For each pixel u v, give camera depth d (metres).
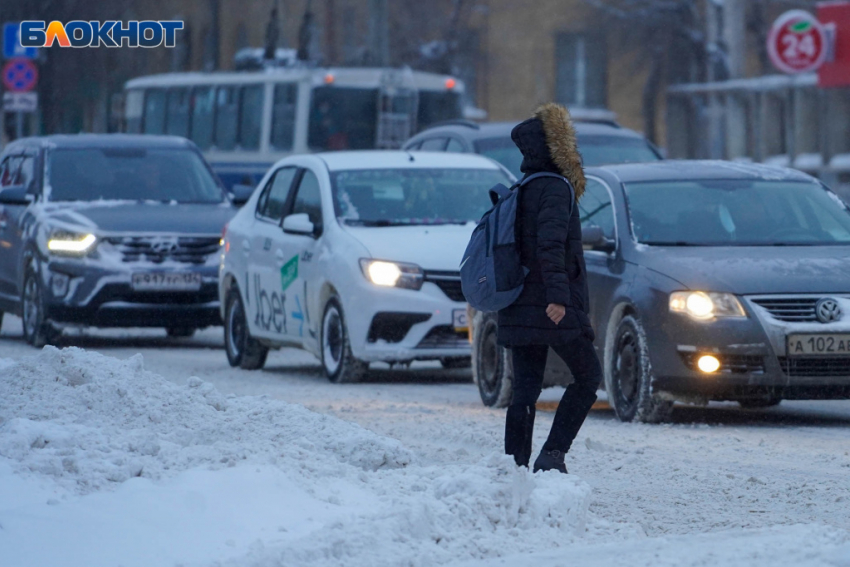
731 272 30.16
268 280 42.22
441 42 149.88
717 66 125.56
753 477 22.97
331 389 37.25
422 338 37.50
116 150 52.94
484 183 41.56
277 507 18.19
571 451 26.00
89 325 47.72
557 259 20.62
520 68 161.38
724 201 33.44
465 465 21.03
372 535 16.47
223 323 45.62
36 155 52.56
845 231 33.22
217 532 17.12
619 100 156.12
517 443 21.34
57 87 138.25
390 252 37.78
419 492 19.03
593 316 32.47
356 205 39.97
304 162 42.81
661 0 145.62
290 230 40.22
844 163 101.19
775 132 108.50
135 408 23.00
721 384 29.53
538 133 21.17
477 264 21.12
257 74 95.62
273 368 44.72
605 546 17.38
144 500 17.98
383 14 109.00
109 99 141.62
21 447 19.75
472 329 34.47
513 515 17.97
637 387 30.70
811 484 22.69
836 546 17.19
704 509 20.69
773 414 32.69
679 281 30.14
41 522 17.03
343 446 21.73
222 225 48.91
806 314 29.77
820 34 100.50
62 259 47.50
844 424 30.83
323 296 39.28
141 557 16.14
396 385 38.72
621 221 32.66
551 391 39.09
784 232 32.81
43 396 23.23
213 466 19.75
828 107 102.56
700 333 29.55
